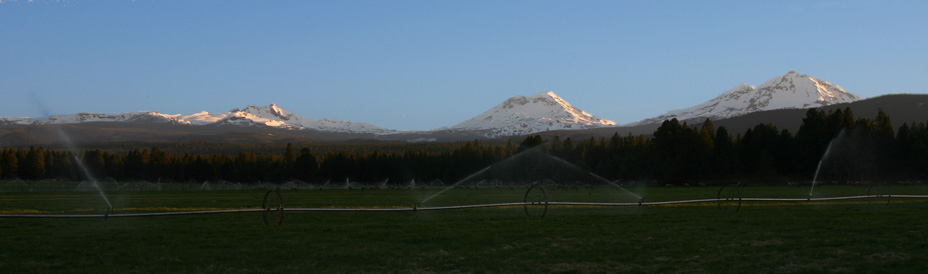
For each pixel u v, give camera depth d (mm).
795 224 28984
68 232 27422
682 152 125625
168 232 27312
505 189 106312
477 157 157125
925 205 40906
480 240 24562
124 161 181750
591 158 145875
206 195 78875
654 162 128375
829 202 44938
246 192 92625
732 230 26984
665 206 41844
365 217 34250
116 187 120875
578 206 42312
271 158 181250
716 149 128250
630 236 25312
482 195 76188
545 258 20609
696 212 36094
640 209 38844
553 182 143875
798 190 78500
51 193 82938
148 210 45938
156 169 175500
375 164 166250
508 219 32562
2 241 24641
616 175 137250
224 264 20016
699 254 21062
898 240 23344
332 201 60500
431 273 18594
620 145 144250
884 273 17984
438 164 161375
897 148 115750
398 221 31844
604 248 22375
